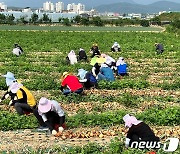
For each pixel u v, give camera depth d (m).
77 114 16.61
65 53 39.94
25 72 28.02
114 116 15.88
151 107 18.64
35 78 25.42
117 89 22.61
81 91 19.64
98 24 117.94
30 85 22.25
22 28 93.25
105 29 96.69
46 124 14.43
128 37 63.91
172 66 32.28
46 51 41.81
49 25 114.75
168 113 16.33
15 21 118.25
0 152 12.30
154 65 32.59
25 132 14.67
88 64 30.23
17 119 15.38
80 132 14.38
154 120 15.91
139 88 23.06
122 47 46.41
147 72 28.89
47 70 28.33
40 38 58.44
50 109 14.23
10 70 27.95
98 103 19.08
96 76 23.33
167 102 20.11
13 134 14.41
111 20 124.75
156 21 134.62
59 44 49.22
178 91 22.86
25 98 16.00
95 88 22.08
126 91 22.09
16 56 36.09
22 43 49.53
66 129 14.97
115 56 37.66
